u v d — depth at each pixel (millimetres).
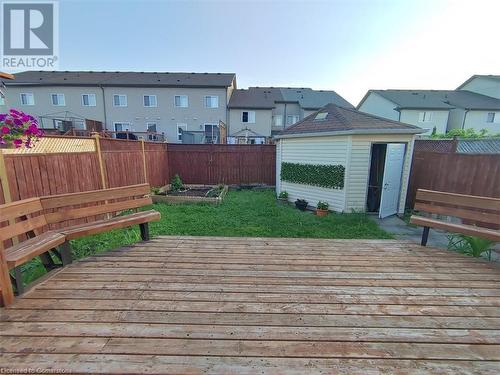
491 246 3990
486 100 27000
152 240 4176
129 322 2049
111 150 6613
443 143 8117
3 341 1813
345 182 7238
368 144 7059
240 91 28484
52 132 14508
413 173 7332
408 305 2371
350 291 2617
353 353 1767
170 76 25688
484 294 2588
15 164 3723
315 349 1798
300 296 2504
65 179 4785
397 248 3938
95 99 23344
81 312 2168
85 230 3260
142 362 1655
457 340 1910
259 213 7094
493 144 8031
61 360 1660
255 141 23578
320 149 7836
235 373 1585
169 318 2111
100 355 1705
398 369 1643
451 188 5875
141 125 23734
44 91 23359
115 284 2672
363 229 5793
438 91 29438
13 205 2523
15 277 2410
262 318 2141
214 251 3713
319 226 5961
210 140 20734
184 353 1738
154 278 2828
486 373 1620
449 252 3781
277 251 3754
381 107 27906
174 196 8734
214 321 2088
